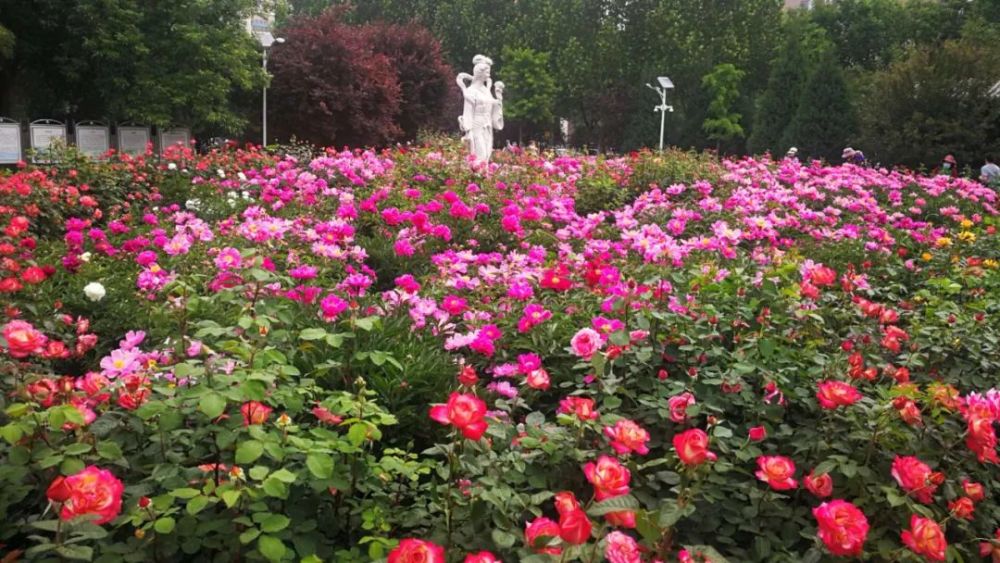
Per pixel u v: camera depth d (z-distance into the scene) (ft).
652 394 9.05
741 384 8.65
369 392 7.45
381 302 12.42
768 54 133.18
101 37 58.08
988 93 64.59
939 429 8.32
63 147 35.83
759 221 17.31
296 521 6.56
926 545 5.77
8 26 59.16
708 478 7.07
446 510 6.61
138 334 8.73
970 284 15.62
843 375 9.18
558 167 37.50
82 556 5.12
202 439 6.87
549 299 13.24
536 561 5.25
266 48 74.74
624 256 16.88
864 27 146.51
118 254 16.71
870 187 34.81
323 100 76.43
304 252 16.63
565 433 7.59
